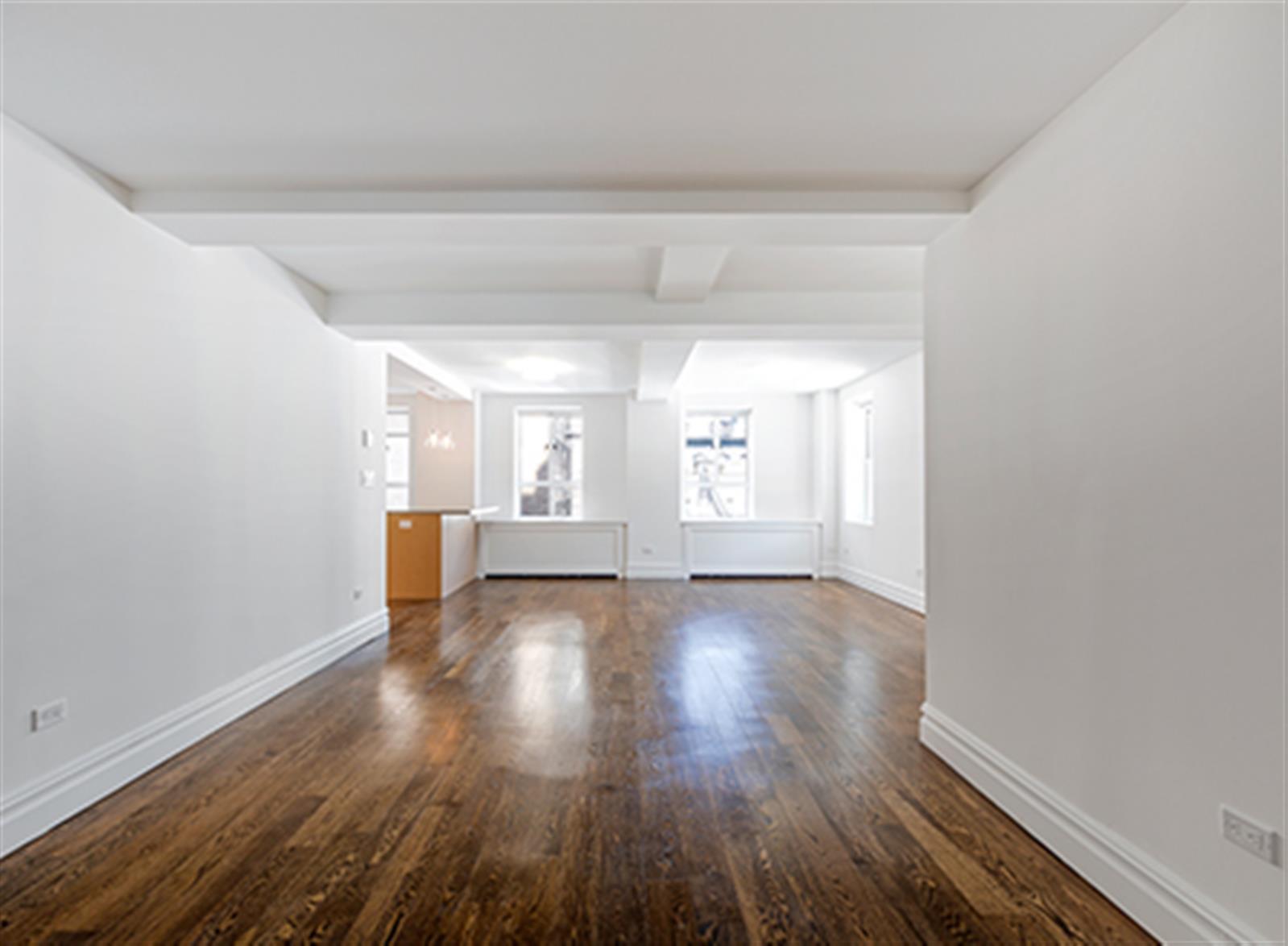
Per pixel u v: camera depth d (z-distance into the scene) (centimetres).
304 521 414
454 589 773
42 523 226
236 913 181
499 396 945
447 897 188
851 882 196
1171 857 168
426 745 300
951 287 278
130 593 266
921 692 381
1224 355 154
